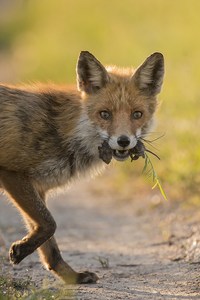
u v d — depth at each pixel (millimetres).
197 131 17250
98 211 15859
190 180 15219
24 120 10023
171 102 19578
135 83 10516
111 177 19219
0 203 17328
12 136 9875
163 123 17891
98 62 10344
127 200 16531
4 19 66375
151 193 16297
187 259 11203
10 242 12961
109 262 11406
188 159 15766
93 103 10312
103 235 13609
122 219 14898
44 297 8492
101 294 9172
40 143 10031
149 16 33562
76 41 37500
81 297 8945
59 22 47344
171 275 10289
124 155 10117
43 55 38094
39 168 10062
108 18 38844
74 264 11297
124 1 38938
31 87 10609
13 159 9906
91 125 10312
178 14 31312
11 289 8938
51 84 10906
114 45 29859
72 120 10289
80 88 10453
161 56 10578
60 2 54031
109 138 10070
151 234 13305
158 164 16594
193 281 9805
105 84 10414
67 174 10453
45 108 10266
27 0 68688
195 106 19094
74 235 13641
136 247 12445
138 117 10375
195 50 24484
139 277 10305
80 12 45344
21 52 46688
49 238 9820
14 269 10836
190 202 14336
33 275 10406
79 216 15453
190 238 12156
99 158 10711
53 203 16984
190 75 21547
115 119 10164
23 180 9969
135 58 25922
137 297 9000
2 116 9969
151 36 27969
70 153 10344
